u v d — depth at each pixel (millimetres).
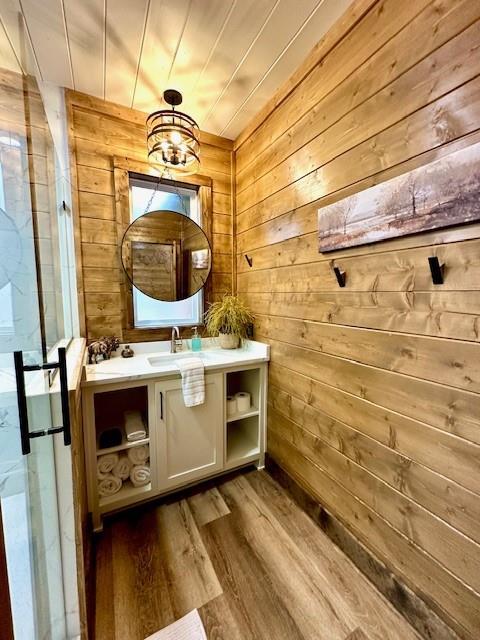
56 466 889
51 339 998
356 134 1191
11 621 497
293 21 1230
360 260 1210
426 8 915
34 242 823
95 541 1403
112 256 1847
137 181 1932
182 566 1275
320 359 1463
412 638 1009
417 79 953
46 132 1081
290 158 1609
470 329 852
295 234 1604
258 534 1446
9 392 639
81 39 1300
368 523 1222
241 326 2078
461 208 832
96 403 1823
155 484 1600
